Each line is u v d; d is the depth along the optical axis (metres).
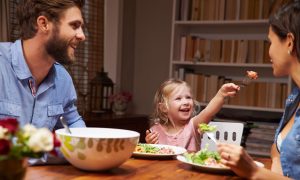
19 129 0.69
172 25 3.40
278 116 3.19
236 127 1.80
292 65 1.13
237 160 1.00
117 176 1.04
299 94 1.33
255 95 3.16
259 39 3.33
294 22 1.08
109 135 1.19
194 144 2.13
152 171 1.13
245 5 3.20
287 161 1.19
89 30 3.62
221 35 3.49
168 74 3.79
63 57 1.35
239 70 3.41
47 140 0.68
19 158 0.67
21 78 1.41
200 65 3.49
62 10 1.29
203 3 3.36
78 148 1.01
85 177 1.01
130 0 3.87
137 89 3.93
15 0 2.89
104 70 3.79
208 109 2.05
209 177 1.10
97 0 3.69
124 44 3.84
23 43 1.42
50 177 0.99
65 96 1.54
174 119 2.27
